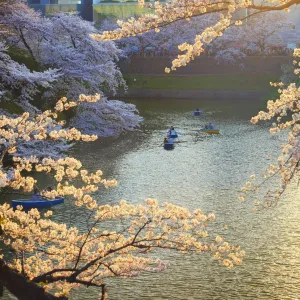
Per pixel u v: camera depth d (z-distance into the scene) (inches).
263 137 2910.9
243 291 1171.3
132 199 1814.7
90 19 6456.7
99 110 2881.4
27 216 677.9
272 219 1585.9
